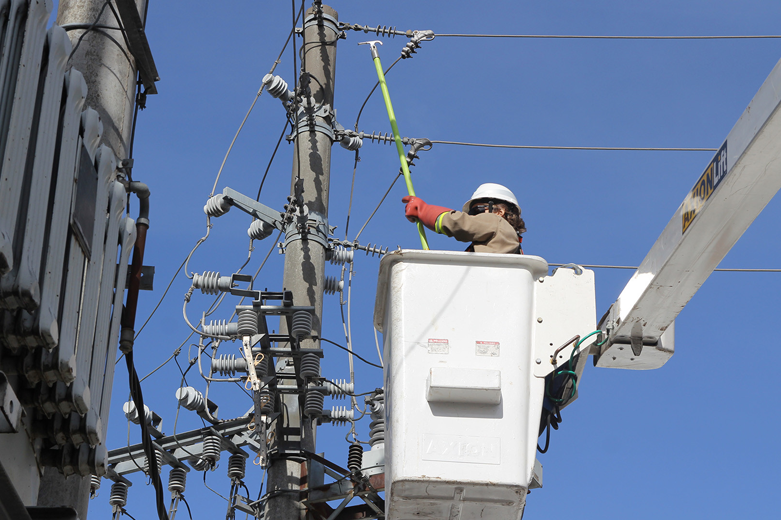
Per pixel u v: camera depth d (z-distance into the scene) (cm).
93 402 486
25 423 472
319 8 1077
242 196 995
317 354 891
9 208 396
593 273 511
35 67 429
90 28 612
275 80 1036
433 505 472
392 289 494
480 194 588
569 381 524
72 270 462
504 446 467
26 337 418
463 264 500
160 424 1003
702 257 507
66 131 462
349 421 956
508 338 488
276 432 907
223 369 959
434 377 468
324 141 1039
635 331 548
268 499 884
